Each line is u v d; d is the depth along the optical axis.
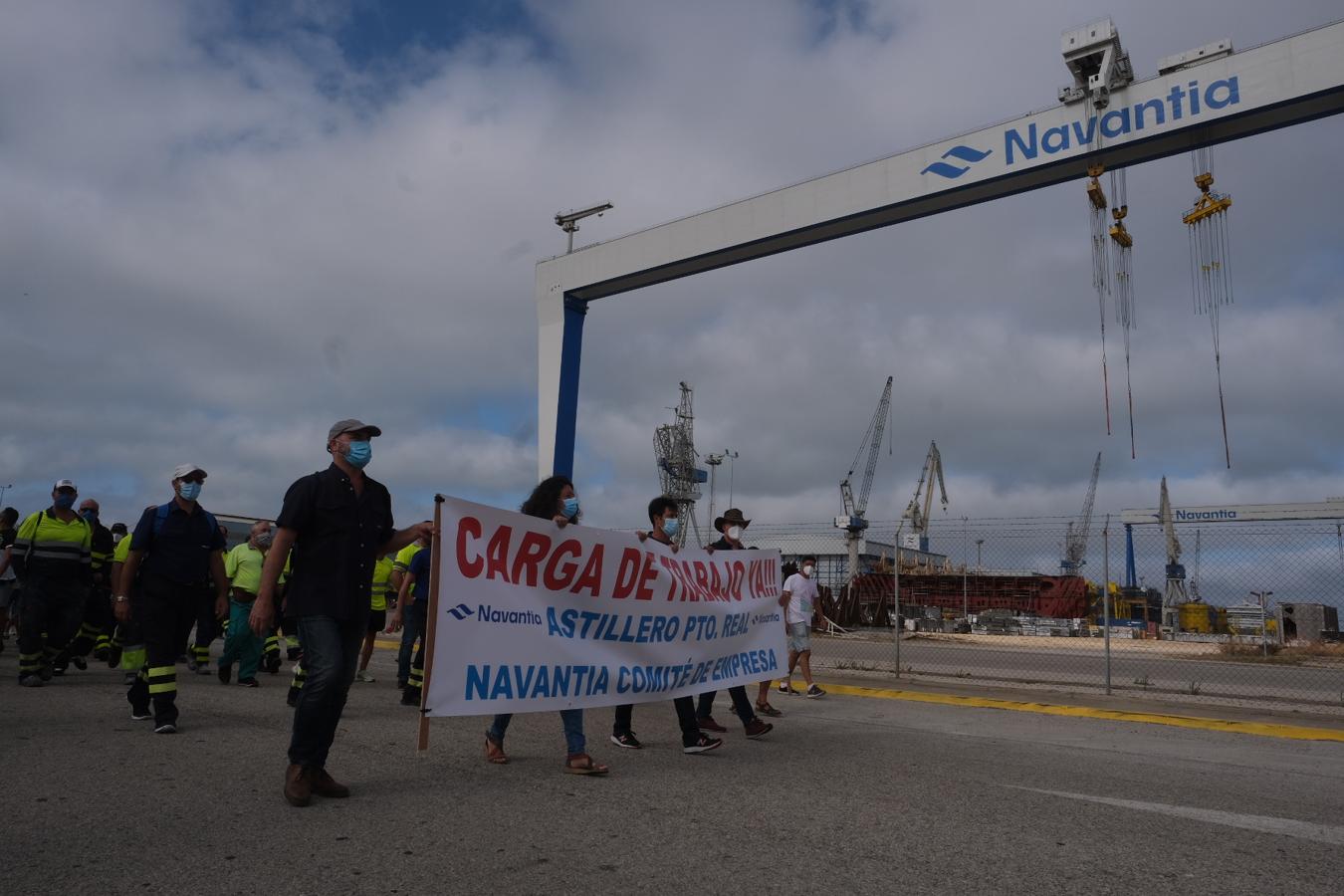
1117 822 4.52
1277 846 4.18
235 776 4.91
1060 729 8.08
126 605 6.44
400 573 10.98
